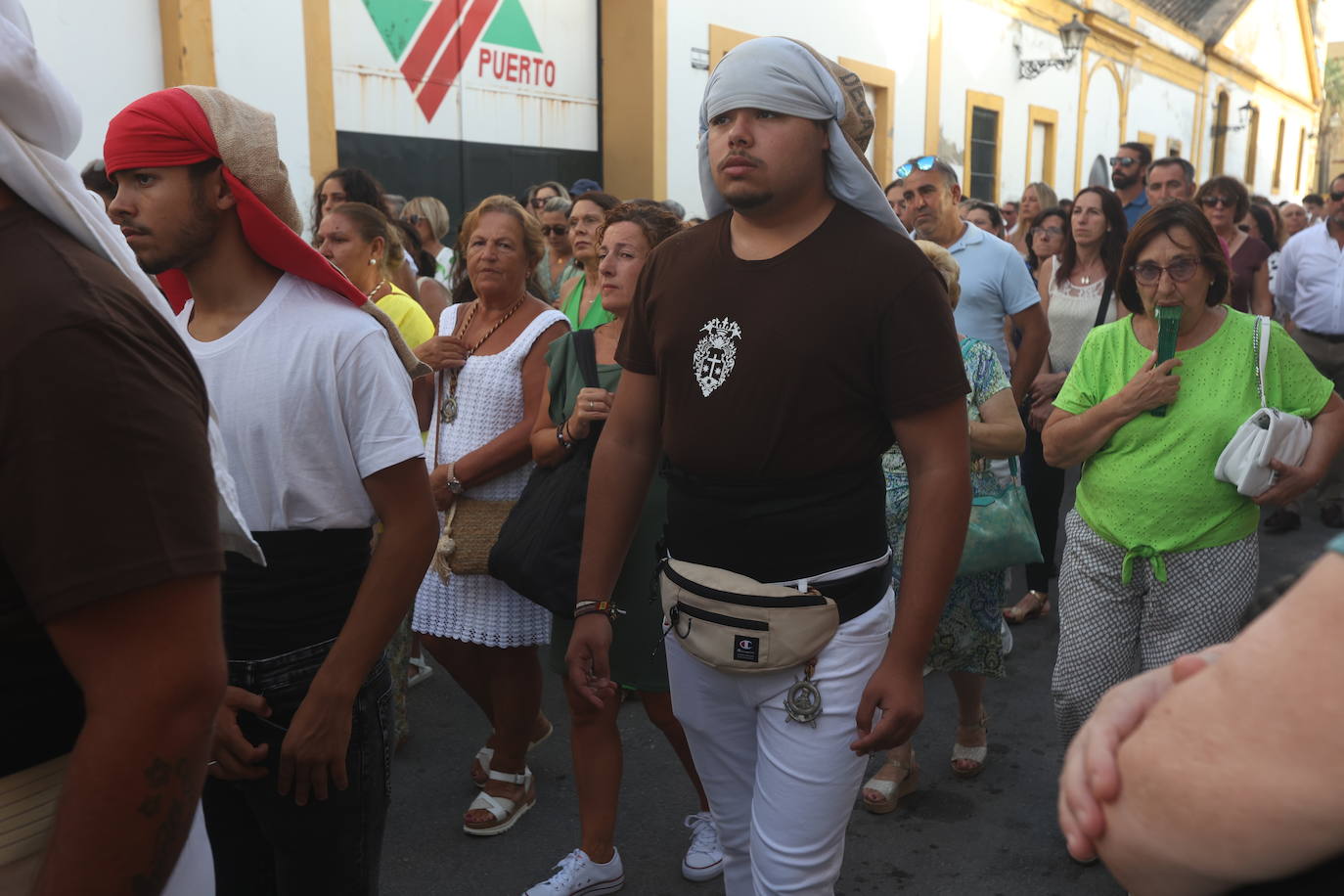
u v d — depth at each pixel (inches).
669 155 373.7
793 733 73.5
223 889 75.1
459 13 316.5
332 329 66.2
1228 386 102.3
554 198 230.8
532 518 106.4
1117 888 110.4
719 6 384.2
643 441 82.4
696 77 381.1
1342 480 241.3
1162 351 102.5
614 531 83.2
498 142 336.2
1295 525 239.1
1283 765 24.7
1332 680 24.3
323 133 271.7
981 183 573.6
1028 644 178.4
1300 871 25.8
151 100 62.6
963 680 130.0
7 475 36.2
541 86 348.5
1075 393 111.0
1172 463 103.1
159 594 37.5
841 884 111.7
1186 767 26.7
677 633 76.3
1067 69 649.6
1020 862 115.4
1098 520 108.0
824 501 71.4
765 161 68.7
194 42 235.1
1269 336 102.9
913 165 171.0
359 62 289.3
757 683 74.4
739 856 83.7
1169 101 823.7
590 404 104.3
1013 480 122.6
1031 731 146.2
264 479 66.0
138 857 38.2
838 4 437.7
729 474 72.4
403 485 67.8
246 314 67.3
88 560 36.3
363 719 69.7
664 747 142.9
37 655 40.9
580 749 107.6
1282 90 1104.2
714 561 74.4
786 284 70.0
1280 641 25.7
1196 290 100.9
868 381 69.9
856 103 73.5
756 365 70.0
